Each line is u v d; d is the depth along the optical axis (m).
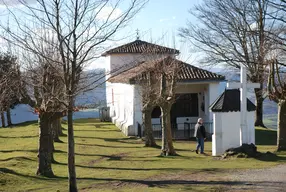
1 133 31.92
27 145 24.77
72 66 10.85
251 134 19.77
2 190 13.25
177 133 31.27
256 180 13.62
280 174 14.50
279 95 20.81
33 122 40.00
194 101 33.28
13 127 36.69
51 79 13.36
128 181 14.38
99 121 43.03
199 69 31.62
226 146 19.67
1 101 18.34
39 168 15.66
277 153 19.86
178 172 15.77
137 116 30.58
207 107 31.41
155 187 13.19
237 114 19.70
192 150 23.59
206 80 30.20
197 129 21.77
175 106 33.03
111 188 13.31
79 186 13.70
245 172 15.07
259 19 32.00
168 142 21.14
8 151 22.58
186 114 33.19
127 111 33.12
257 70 29.69
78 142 26.91
